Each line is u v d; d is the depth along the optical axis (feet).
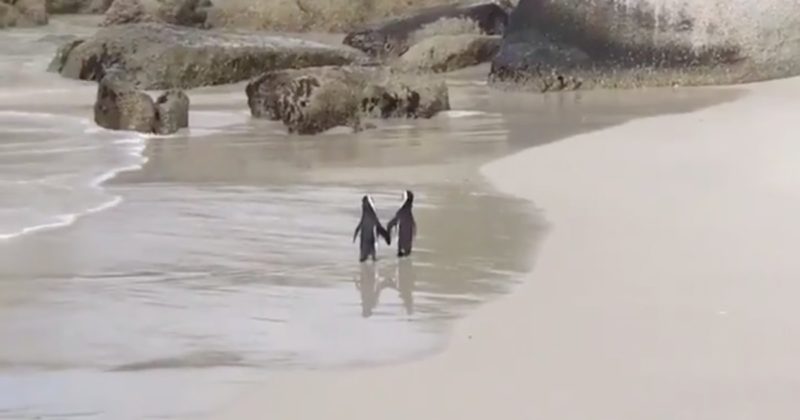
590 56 88.89
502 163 56.03
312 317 32.81
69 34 125.18
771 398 25.84
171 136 66.08
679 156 57.11
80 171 54.85
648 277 36.09
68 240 41.78
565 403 25.68
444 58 101.35
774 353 28.89
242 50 92.84
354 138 65.16
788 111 73.15
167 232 42.91
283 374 28.07
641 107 77.10
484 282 36.09
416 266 38.04
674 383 26.84
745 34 89.10
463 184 51.03
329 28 131.23
